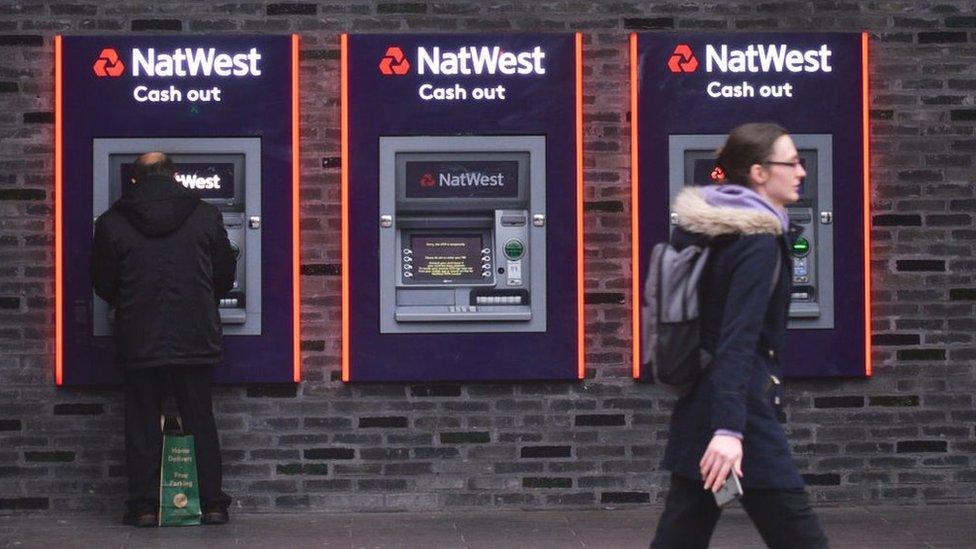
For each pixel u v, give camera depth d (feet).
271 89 28.58
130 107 28.48
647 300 17.43
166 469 27.43
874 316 29.25
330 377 28.78
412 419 28.86
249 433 28.76
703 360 17.02
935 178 29.19
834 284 29.07
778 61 28.94
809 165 29.12
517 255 28.84
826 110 29.04
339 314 28.76
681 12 28.94
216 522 27.61
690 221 17.06
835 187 29.07
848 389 29.27
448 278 28.86
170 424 28.35
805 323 29.04
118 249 26.91
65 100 28.37
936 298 29.25
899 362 29.27
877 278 29.19
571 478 28.99
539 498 28.99
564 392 28.96
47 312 28.55
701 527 17.37
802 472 29.25
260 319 28.63
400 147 28.63
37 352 28.58
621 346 28.91
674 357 16.99
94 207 28.45
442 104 28.66
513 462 28.96
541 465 28.96
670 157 28.84
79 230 28.48
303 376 28.78
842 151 29.04
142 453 27.37
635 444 29.04
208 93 28.53
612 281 28.86
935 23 29.17
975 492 29.40
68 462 28.68
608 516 28.48
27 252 28.45
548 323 28.81
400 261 28.86
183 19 28.60
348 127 28.58
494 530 27.27
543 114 28.73
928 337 29.25
